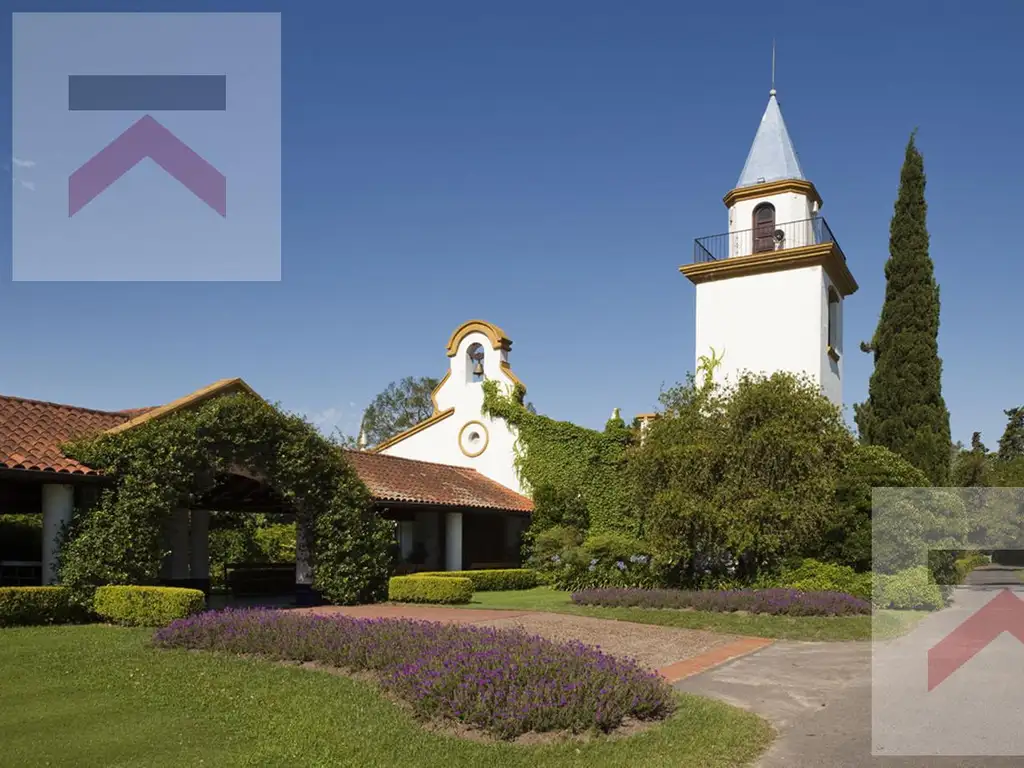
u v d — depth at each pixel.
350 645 10.23
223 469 16.61
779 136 29.50
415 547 28.20
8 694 8.79
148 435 15.50
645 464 20.66
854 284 30.88
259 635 10.95
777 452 19.30
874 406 28.75
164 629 11.81
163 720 7.89
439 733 7.50
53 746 7.00
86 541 14.59
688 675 11.29
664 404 22.03
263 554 29.14
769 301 27.38
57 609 13.98
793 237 27.91
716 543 19.84
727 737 7.75
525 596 21.16
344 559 18.69
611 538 22.62
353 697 8.66
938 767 7.04
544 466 29.94
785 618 15.88
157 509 15.28
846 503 19.48
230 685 9.23
